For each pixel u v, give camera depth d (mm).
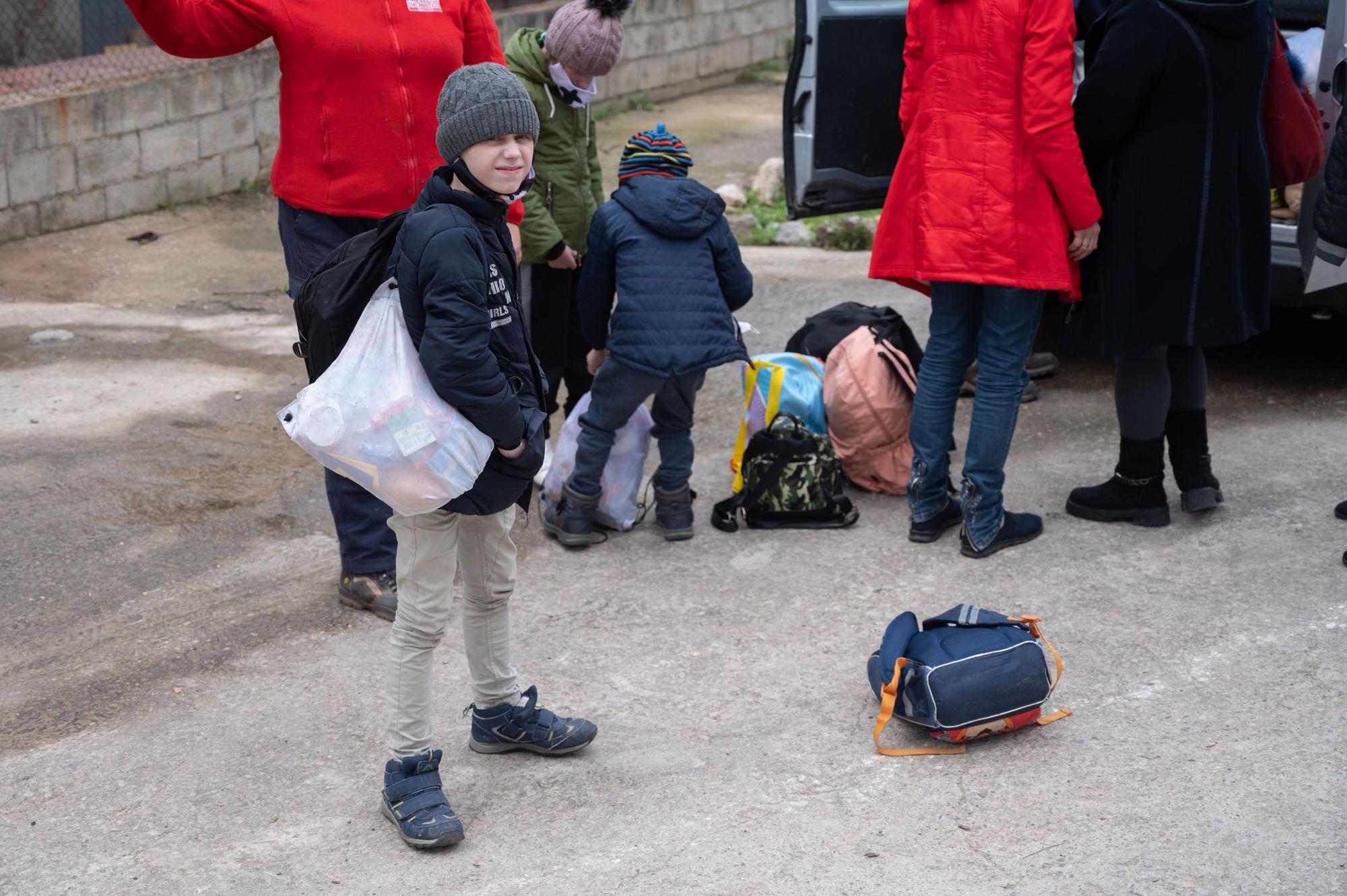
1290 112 4359
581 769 3160
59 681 3596
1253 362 6258
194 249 9406
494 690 3168
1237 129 4086
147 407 6000
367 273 2674
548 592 4160
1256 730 3217
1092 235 4078
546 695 3512
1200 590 4000
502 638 3133
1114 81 3967
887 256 4387
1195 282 4117
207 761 3205
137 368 6633
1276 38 4277
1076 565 4230
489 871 2762
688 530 4555
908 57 4238
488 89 2609
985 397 4223
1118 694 3428
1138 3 3938
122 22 12516
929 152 4152
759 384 4887
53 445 5453
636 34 15422
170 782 3111
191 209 10406
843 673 3615
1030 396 5887
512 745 3213
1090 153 4125
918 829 2873
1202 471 4445
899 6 6348
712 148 13539
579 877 2727
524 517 4797
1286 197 5707
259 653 3773
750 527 4676
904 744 3238
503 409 2652
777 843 2830
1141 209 4094
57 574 4266
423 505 2662
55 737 3309
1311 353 6352
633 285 4320
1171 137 4039
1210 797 2943
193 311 7910
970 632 3309
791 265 9086
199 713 3436
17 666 3678
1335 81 5094
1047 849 2779
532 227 4648
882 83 6379
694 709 3438
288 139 3883
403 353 2654
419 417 2617
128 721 3391
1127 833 2822
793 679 3584
